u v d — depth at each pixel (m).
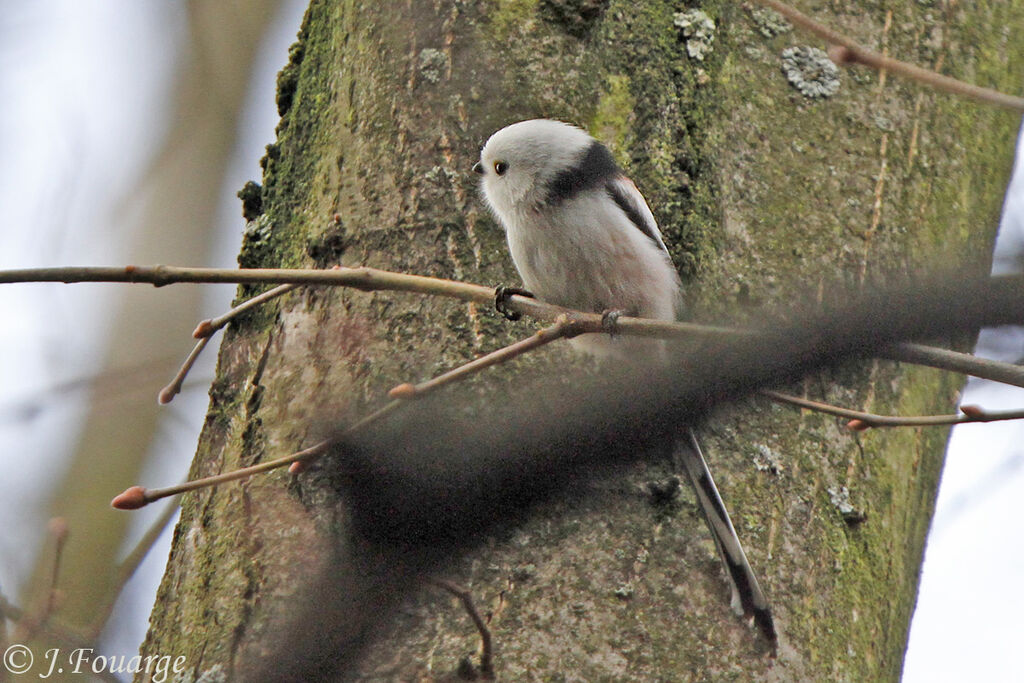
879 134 7.89
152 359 15.05
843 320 3.68
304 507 6.46
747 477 6.64
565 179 7.77
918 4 8.45
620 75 7.92
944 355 4.82
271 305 7.52
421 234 7.46
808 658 6.26
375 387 6.86
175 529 7.15
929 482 7.74
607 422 3.81
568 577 6.28
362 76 7.98
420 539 4.13
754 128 7.77
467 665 6.00
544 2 8.03
